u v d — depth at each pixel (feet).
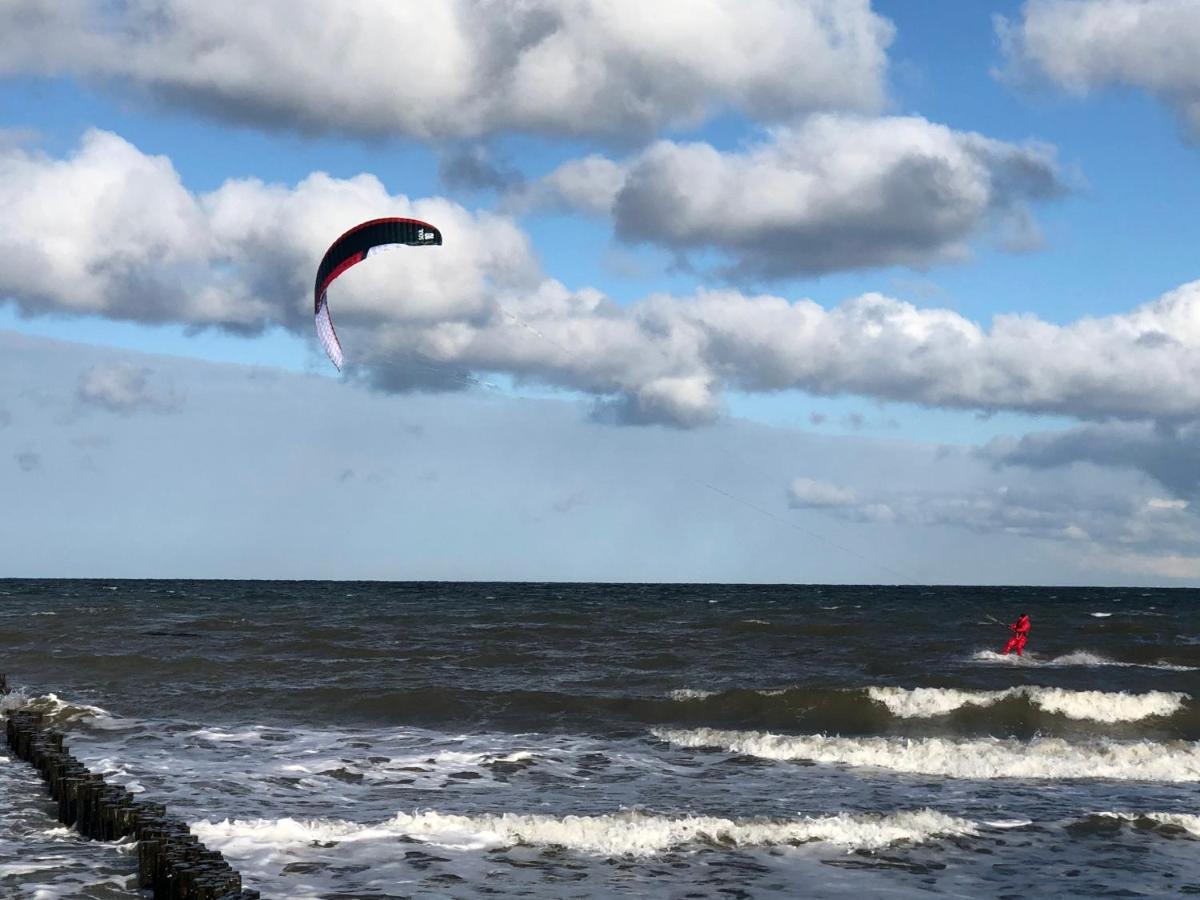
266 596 397.39
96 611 247.91
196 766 69.97
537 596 431.43
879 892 47.60
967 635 176.14
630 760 73.72
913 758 74.08
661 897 46.55
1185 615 269.64
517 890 46.98
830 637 169.78
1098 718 91.15
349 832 54.19
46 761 64.75
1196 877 49.98
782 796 64.28
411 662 126.82
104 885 46.16
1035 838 55.57
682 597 433.48
